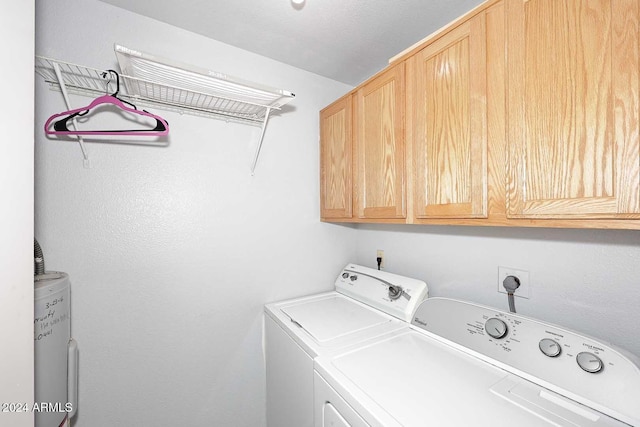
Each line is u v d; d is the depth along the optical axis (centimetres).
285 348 133
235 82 113
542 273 106
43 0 111
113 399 125
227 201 153
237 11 126
